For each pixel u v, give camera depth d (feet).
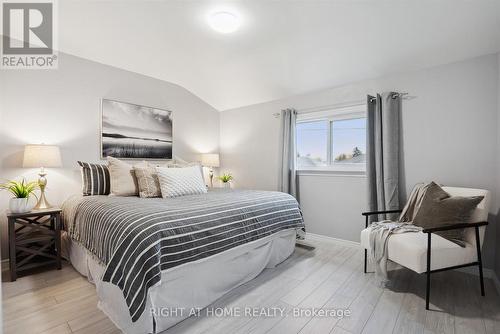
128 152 11.27
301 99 11.91
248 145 13.98
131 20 7.92
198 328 5.29
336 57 9.07
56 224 8.04
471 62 7.95
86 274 7.16
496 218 7.43
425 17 6.85
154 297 5.04
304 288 6.93
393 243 6.74
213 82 12.50
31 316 5.59
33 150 8.11
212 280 6.21
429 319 5.59
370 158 9.60
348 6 6.86
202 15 7.61
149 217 5.46
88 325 5.31
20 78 8.65
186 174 9.38
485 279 7.45
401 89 9.21
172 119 12.94
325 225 11.18
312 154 12.01
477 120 7.84
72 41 8.98
